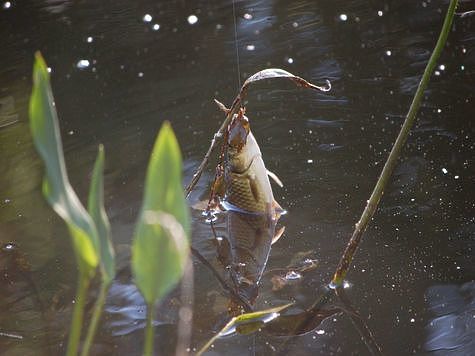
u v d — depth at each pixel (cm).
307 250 247
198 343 234
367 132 272
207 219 255
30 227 257
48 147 168
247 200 255
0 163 273
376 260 245
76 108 288
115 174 267
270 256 247
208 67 298
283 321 237
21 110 288
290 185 261
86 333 237
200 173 257
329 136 272
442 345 232
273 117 279
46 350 236
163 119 281
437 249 246
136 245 165
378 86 286
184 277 244
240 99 251
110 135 278
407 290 240
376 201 239
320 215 254
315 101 283
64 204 166
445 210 252
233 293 241
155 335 236
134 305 241
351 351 232
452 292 239
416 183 258
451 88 283
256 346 233
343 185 260
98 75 299
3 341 237
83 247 170
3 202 263
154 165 167
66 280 246
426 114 276
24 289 245
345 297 239
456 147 265
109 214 257
